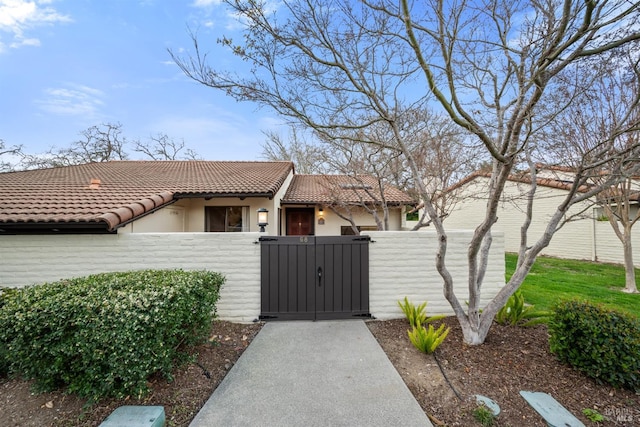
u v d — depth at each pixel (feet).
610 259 40.27
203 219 32.37
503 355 13.01
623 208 26.84
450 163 23.85
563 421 9.09
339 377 11.81
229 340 15.34
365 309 18.39
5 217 17.10
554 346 12.25
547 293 24.21
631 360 10.52
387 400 10.36
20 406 10.04
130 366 9.91
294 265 18.16
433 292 18.57
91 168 40.78
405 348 14.23
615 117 19.12
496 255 18.57
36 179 31.30
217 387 11.22
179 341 12.14
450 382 11.26
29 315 9.72
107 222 17.07
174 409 9.97
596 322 11.18
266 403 10.24
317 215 39.96
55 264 17.47
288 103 14.48
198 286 13.16
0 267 17.37
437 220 13.85
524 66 12.55
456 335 15.15
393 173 24.77
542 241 13.01
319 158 28.68
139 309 10.25
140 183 30.96
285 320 18.02
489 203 12.86
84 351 9.75
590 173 13.23
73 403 10.14
